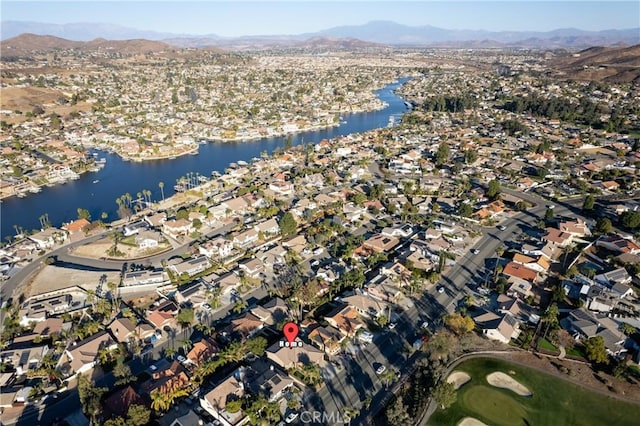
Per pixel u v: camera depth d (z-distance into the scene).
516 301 159.38
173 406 117.56
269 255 194.75
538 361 132.00
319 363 132.12
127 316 153.12
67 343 142.62
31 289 171.25
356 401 118.75
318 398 119.81
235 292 170.62
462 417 111.94
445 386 112.00
